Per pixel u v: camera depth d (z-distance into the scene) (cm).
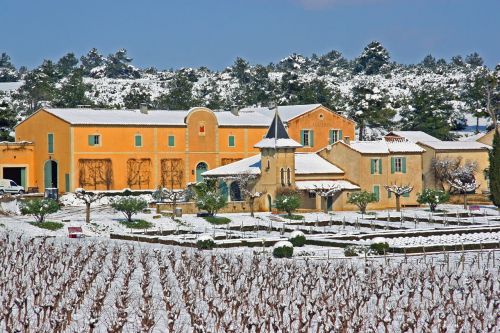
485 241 7569
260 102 18862
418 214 10250
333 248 7406
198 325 4100
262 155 10631
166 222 9125
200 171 12262
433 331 4534
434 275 5741
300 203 10556
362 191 10744
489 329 4338
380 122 16412
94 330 4344
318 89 19000
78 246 6875
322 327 4550
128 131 11756
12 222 8588
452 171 11781
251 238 7831
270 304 4722
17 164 11906
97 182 11531
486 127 17188
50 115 11744
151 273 5988
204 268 6012
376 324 4422
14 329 4062
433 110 16825
